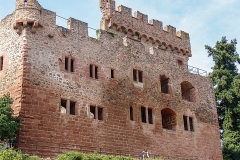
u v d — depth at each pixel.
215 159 45.19
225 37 58.78
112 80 38.81
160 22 50.50
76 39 37.47
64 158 28.27
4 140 29.91
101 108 36.94
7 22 36.56
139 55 42.59
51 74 34.28
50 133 32.28
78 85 35.84
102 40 39.69
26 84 32.38
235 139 52.09
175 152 41.31
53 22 36.19
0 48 36.16
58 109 33.56
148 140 39.34
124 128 37.78
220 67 57.47
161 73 44.09
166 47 49.81
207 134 45.91
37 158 27.38
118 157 31.06
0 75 34.66
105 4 46.62
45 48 34.78
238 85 52.97
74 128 33.97
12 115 31.55
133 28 47.19
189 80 47.03
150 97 41.59
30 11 34.47
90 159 28.84
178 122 43.28
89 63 37.56
